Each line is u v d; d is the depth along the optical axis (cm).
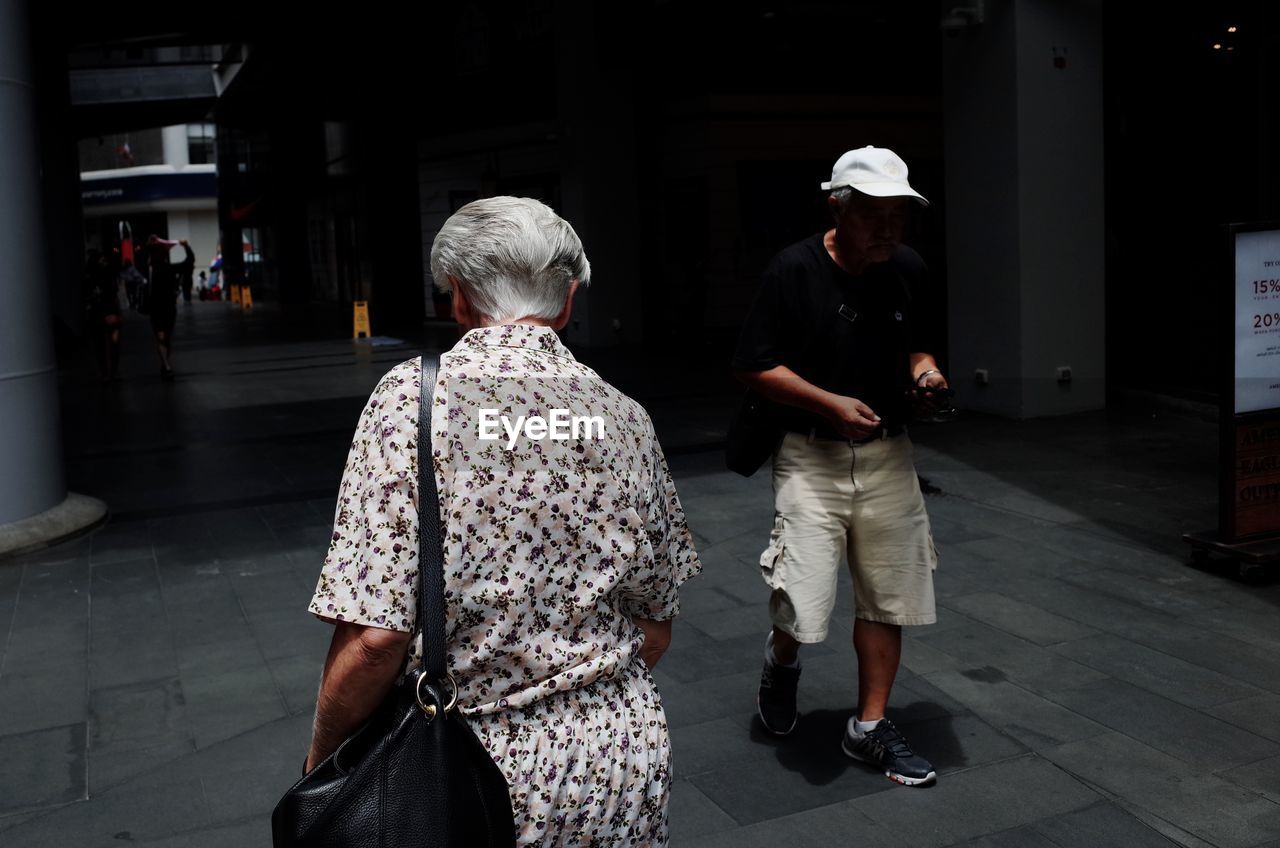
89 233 6269
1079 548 577
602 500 168
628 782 170
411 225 2562
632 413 180
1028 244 931
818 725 386
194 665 468
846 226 324
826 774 349
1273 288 514
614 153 1703
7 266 655
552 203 1905
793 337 333
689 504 698
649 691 180
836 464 337
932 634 465
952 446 843
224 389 1407
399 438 158
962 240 991
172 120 4619
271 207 3881
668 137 1689
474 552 158
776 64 1645
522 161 1948
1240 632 455
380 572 154
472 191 2116
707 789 341
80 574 607
